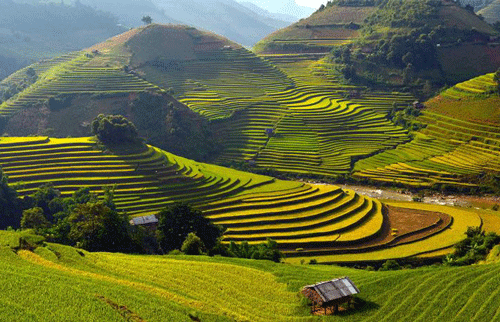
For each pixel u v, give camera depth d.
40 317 41.62
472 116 166.38
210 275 60.44
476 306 50.72
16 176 109.44
